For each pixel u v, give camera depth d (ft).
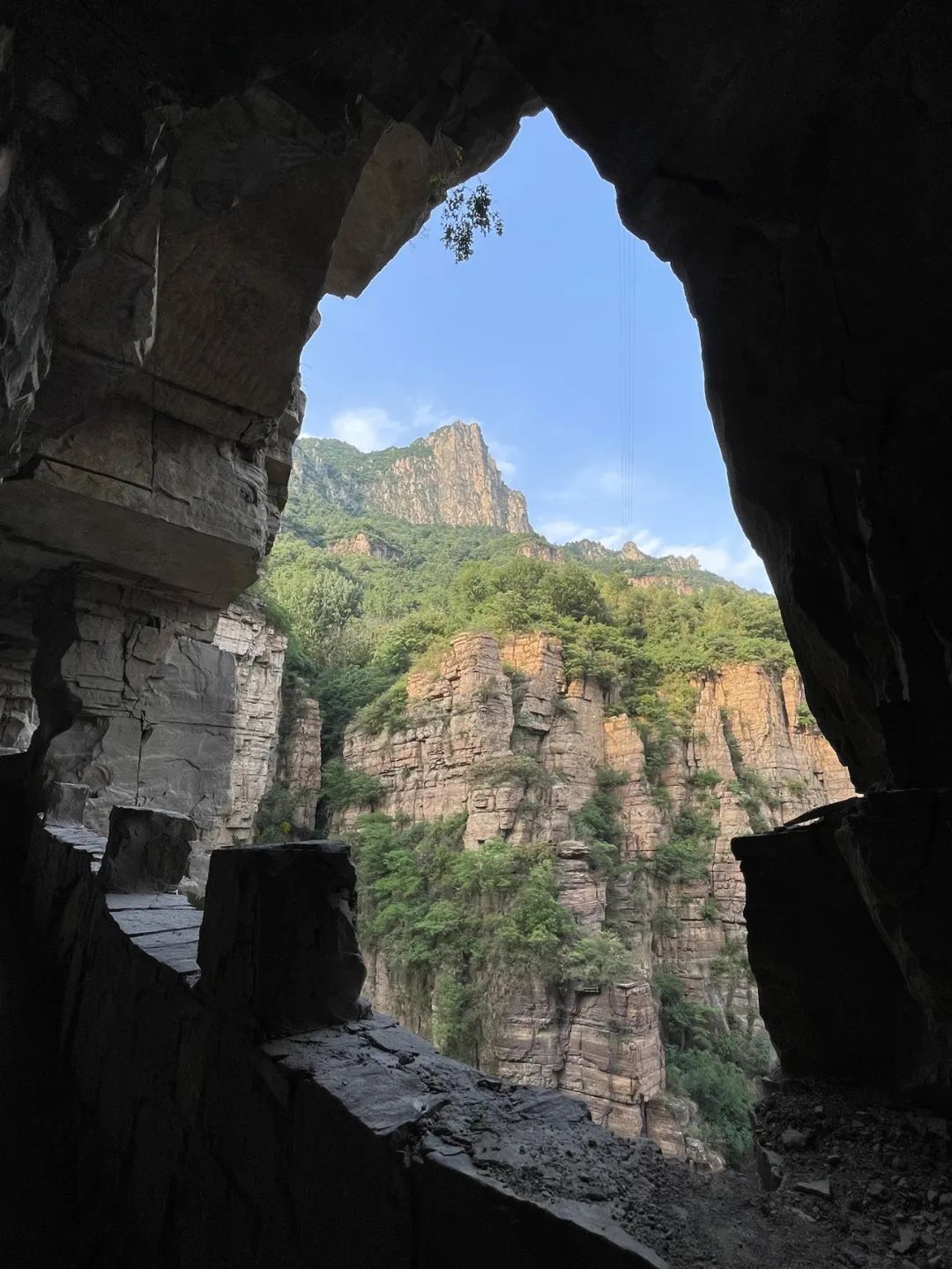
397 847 120.16
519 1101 6.85
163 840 17.79
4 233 11.46
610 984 92.07
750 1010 113.19
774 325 12.57
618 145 14.29
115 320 17.53
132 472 25.49
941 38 9.78
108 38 11.53
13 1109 14.62
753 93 12.12
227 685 33.68
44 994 19.02
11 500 24.70
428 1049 8.14
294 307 24.17
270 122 18.48
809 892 8.96
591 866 110.32
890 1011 8.14
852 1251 4.99
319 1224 6.58
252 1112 8.08
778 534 12.58
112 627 30.37
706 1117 91.56
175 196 19.61
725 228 13.50
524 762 119.14
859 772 11.77
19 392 13.91
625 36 12.83
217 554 28.58
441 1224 5.39
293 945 8.84
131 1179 11.31
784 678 148.97
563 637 150.20
